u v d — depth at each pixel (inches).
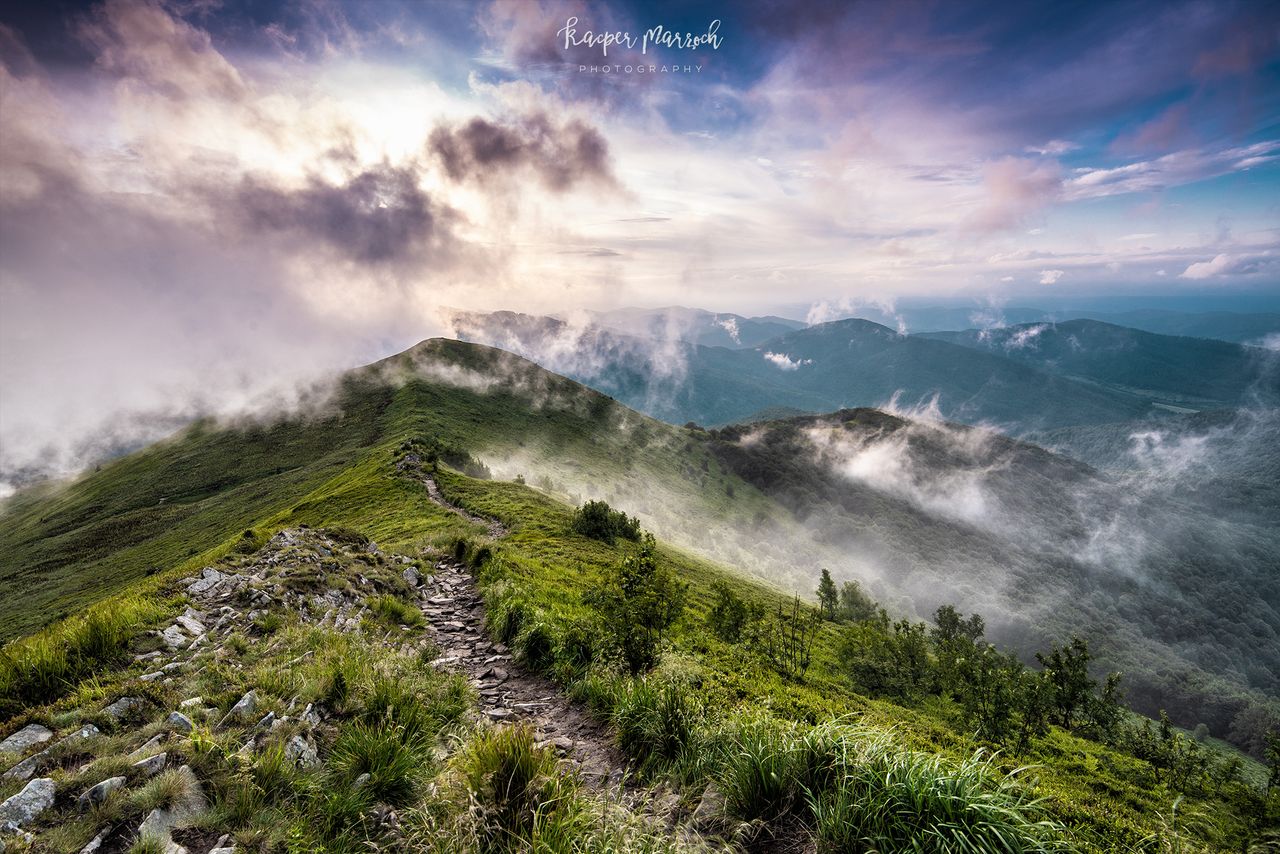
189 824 194.2
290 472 5816.9
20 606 4008.4
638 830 195.2
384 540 1601.9
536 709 370.9
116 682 299.9
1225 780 815.1
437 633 555.8
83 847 177.3
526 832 195.8
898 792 193.2
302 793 219.1
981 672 984.9
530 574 898.7
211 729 244.5
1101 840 278.7
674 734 276.5
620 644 434.0
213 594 485.7
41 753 218.4
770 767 227.5
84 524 5895.7
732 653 840.9
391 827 212.5
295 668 328.5
